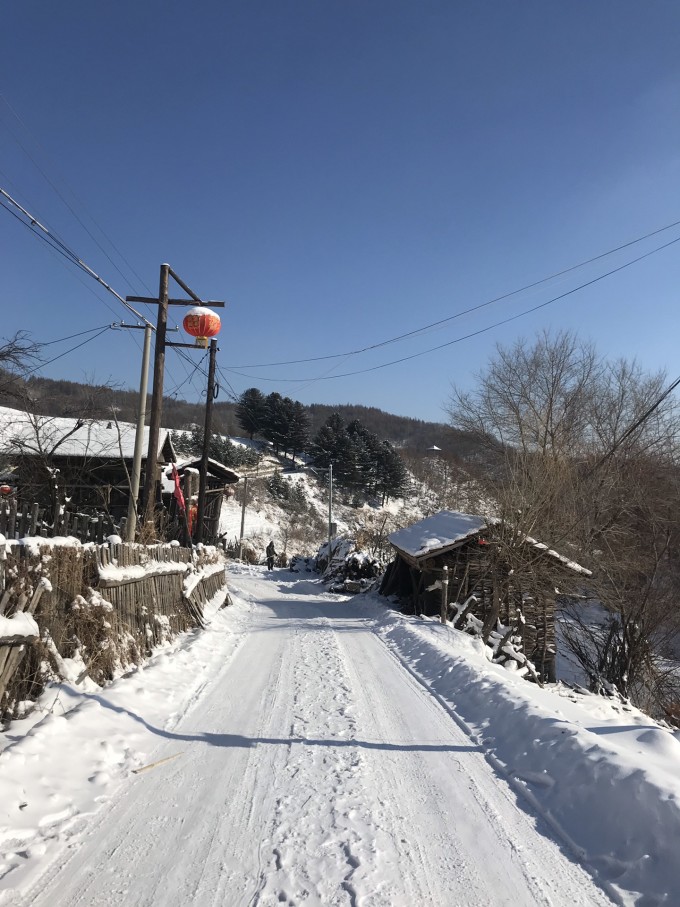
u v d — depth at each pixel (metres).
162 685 7.49
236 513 61.06
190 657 9.23
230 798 4.49
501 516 15.27
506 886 3.45
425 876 3.53
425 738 6.09
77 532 9.19
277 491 69.31
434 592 16.83
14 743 4.82
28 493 16.23
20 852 3.57
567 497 17.39
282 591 25.23
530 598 16.31
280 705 7.14
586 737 5.17
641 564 18.02
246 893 3.29
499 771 5.27
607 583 17.66
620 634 18.56
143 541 11.39
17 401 16.77
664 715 16.70
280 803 4.43
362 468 77.06
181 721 6.33
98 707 5.91
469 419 27.17
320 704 7.24
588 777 4.50
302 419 82.69
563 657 19.08
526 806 4.55
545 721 5.77
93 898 3.20
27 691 5.77
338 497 74.00
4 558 5.43
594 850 3.83
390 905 3.23
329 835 3.97
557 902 3.31
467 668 8.66
